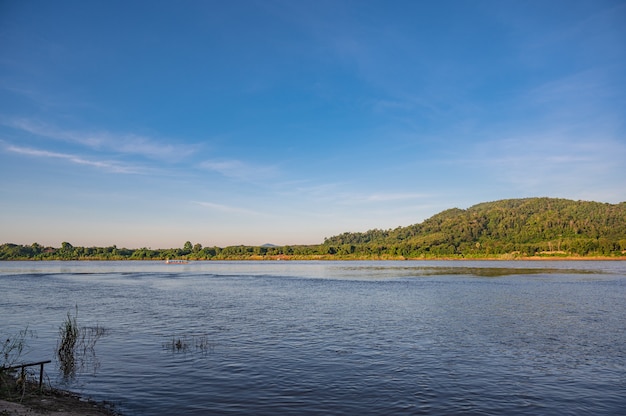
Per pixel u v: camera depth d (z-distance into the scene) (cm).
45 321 3844
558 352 2661
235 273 12950
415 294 6178
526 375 2184
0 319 3959
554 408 1752
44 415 1512
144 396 1864
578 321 3800
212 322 3762
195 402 1792
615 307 4709
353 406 1755
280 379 2105
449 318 3969
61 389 1944
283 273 12700
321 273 12406
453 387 1995
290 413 1680
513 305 4897
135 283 8819
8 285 8306
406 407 1747
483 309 4575
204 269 16088
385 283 8275
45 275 12031
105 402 1781
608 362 2436
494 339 3038
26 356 2559
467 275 10719
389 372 2228
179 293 6562
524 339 3036
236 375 2169
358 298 5716
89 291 6956
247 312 4400
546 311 4409
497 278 9494
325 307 4794
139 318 4006
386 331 3325
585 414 1694
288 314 4250
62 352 2606
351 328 3456
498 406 1766
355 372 2223
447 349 2733
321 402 1797
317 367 2314
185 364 2369
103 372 2214
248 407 1739
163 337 3092
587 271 12362
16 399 1689
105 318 4012
